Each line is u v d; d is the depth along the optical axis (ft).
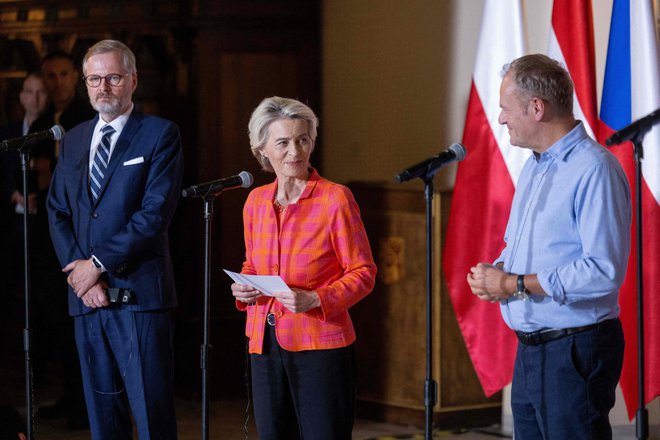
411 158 23.90
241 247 26.30
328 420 13.29
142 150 16.20
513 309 12.90
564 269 12.10
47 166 23.45
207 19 25.75
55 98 24.13
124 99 16.25
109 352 16.28
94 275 15.75
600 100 20.08
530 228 12.74
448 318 22.40
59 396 25.85
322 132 25.94
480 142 19.62
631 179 18.20
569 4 18.76
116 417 16.49
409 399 22.76
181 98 26.40
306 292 12.94
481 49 19.63
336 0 25.55
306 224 13.47
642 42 18.20
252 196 14.14
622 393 19.63
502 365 19.63
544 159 12.76
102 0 27.58
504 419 22.13
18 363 29.17
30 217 23.04
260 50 26.03
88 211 16.24
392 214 22.95
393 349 22.99
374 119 24.71
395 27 24.17
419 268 22.56
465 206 19.72
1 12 29.60
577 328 12.38
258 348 13.58
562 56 18.76
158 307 16.14
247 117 26.12
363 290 13.25
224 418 23.76
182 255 26.35
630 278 18.21
